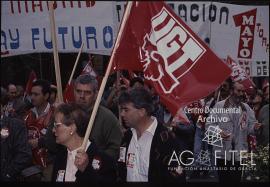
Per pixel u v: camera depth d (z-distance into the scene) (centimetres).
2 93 965
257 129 936
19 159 651
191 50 532
